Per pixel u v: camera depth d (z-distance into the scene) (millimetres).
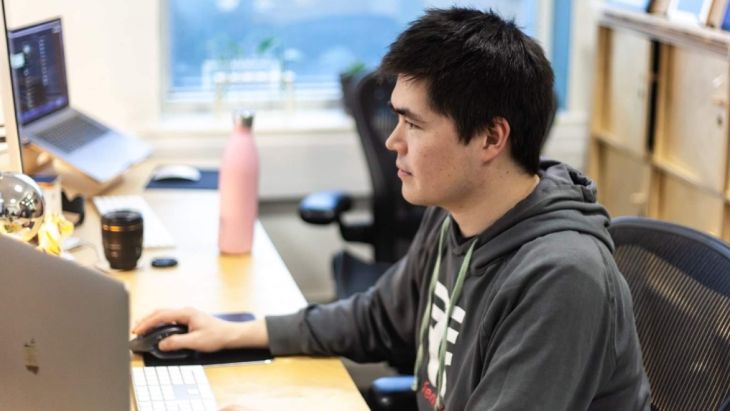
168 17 3486
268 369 1644
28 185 1542
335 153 3504
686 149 2803
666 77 2896
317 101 3688
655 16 2936
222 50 3568
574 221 1386
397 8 3693
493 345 1344
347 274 2775
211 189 2639
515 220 1412
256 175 2135
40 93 2506
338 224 2998
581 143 3635
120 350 1027
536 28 3748
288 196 3514
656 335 1544
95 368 1057
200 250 2174
